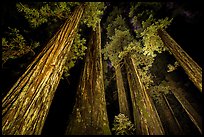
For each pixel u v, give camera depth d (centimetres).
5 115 291
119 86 801
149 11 949
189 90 897
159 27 672
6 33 642
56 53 443
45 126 677
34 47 643
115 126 450
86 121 360
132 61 776
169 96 925
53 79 392
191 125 795
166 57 1041
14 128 281
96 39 752
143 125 446
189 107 762
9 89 348
